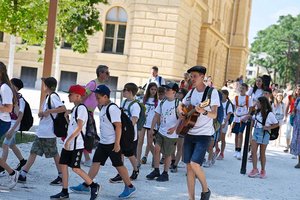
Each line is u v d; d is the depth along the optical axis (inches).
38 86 1376.7
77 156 311.0
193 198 316.5
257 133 477.7
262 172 484.4
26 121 364.8
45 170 399.5
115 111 322.0
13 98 324.8
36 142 350.9
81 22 914.7
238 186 428.1
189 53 1507.1
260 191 417.4
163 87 450.6
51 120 347.9
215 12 1962.4
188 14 1421.0
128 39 1349.7
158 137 408.2
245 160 496.1
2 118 311.9
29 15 709.3
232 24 2439.7
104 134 328.2
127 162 481.7
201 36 1745.8
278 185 454.9
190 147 313.4
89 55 1365.7
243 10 2438.5
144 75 1331.2
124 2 1347.2
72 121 312.3
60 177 354.6
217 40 2012.8
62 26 911.7
